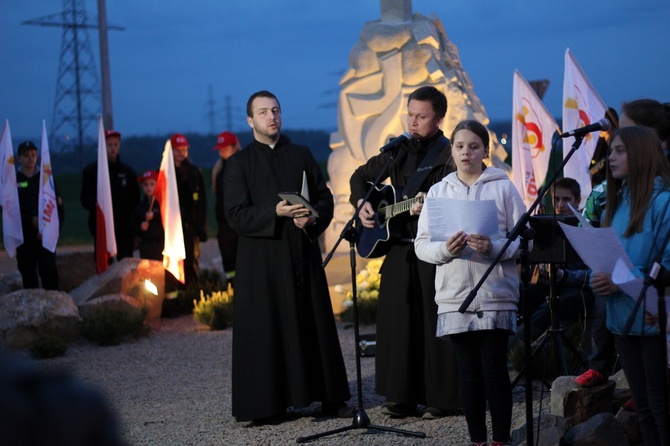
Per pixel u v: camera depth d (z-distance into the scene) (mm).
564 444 4273
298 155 5828
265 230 5434
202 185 11664
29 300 9023
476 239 4059
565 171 7027
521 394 5852
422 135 5367
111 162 11422
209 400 6391
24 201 10539
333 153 10992
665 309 3367
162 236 11211
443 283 4266
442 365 5312
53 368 660
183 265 11523
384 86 10680
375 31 10703
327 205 5809
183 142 11508
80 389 576
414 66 10484
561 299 6234
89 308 9641
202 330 9891
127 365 7965
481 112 11000
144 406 6270
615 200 3723
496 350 4238
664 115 4316
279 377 5473
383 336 5492
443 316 4277
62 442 556
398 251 5418
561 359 5469
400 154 5484
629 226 3566
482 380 4336
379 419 5457
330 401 5559
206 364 7895
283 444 4996
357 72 10828
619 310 3611
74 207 36375
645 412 3674
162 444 5133
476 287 3832
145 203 11242
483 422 4332
